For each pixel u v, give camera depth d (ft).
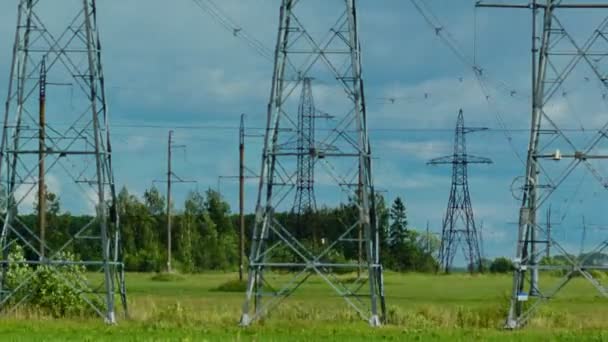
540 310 227.81
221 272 610.24
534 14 215.51
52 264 221.25
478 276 543.39
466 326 212.23
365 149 212.64
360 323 209.87
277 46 215.72
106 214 217.36
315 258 224.12
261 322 210.79
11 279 228.22
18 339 167.43
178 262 616.39
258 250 216.54
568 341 177.58
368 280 230.68
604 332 194.80
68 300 225.76
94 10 218.18
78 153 217.15
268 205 217.77
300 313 224.33
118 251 229.45
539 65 215.31
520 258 215.10
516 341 176.04
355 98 212.23
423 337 180.96
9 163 220.84
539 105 215.72
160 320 215.10
